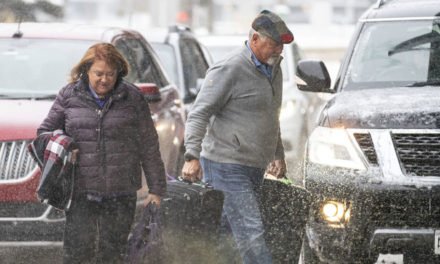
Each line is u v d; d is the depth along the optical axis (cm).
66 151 1825
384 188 1992
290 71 4197
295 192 2066
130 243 1906
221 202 2008
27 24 2795
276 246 2073
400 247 1986
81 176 1847
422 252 1986
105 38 2653
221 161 1992
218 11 14438
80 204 1859
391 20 2442
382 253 1998
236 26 12912
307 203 2064
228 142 1989
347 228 2017
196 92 3241
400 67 2352
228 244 2061
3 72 2558
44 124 1870
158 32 3544
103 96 1853
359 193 2006
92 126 1842
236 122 1983
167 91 2853
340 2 15200
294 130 3966
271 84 1992
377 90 2247
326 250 2045
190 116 1967
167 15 8719
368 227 2006
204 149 2017
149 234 1903
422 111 2031
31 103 2417
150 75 2805
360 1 15225
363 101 2127
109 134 1844
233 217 2002
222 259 2059
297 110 3997
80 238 1875
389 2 2553
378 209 2002
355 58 2395
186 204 1983
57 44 2633
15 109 2370
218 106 1973
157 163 1902
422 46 2373
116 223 1878
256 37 1961
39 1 4550
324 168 2056
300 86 2395
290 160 3909
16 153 2259
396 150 2022
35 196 2234
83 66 1848
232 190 1995
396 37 2405
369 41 2417
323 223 2045
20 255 2350
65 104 1859
